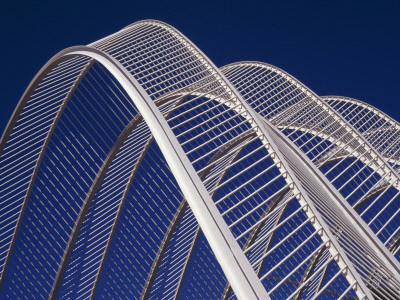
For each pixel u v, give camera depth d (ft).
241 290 27.84
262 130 44.83
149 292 83.87
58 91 69.15
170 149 37.91
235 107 48.93
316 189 45.80
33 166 71.92
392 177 59.93
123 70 47.44
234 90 51.62
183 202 79.56
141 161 77.30
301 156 56.03
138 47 60.90
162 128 40.06
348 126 64.49
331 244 34.78
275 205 89.76
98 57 51.29
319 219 36.40
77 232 73.97
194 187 34.37
